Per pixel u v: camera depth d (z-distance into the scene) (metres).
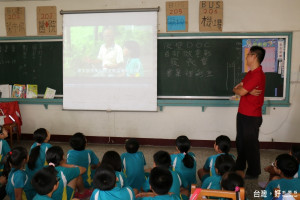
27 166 2.22
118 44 4.05
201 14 3.85
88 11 4.03
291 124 3.92
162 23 3.96
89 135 4.31
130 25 4.00
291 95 3.87
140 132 4.21
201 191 1.42
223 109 4.00
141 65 4.03
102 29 4.06
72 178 2.04
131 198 1.61
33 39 4.23
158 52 4.03
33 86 4.32
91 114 4.27
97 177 1.56
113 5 4.02
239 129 2.92
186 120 4.10
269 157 3.67
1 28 4.29
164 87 4.08
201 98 4.02
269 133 3.98
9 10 4.22
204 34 3.88
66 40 4.13
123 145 4.22
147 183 2.14
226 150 2.40
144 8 3.92
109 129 4.27
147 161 3.54
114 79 4.11
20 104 4.40
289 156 1.93
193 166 2.29
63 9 4.11
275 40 3.79
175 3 3.89
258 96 2.76
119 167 2.05
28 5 4.18
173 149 4.02
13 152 1.98
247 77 2.89
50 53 4.24
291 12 3.74
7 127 4.00
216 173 1.97
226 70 3.93
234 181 1.52
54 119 4.36
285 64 3.81
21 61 4.32
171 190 1.83
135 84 4.07
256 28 3.82
